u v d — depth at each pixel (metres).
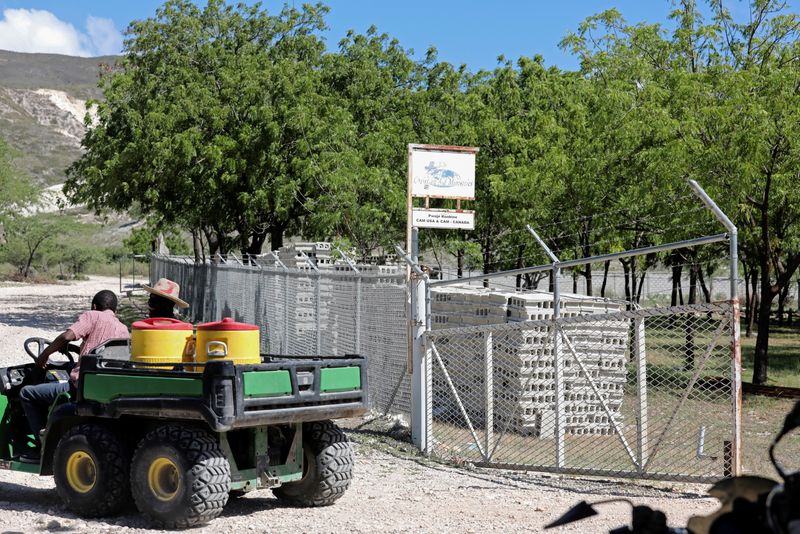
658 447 10.16
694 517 3.98
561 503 9.23
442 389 14.84
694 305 9.73
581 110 23.69
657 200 19.81
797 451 12.20
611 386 13.46
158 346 8.42
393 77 37.75
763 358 19.30
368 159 30.38
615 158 21.09
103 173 34.53
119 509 8.42
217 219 35.09
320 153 30.09
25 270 87.25
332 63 37.12
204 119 33.97
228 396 7.72
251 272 24.08
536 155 25.59
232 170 31.92
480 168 27.56
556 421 10.88
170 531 7.89
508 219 24.88
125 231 132.12
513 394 13.34
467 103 31.06
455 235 28.72
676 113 19.53
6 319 37.84
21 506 8.98
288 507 8.96
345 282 16.20
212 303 30.25
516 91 30.05
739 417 9.44
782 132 17.98
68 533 7.83
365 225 27.14
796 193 18.77
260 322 22.81
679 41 22.22
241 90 33.22
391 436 13.20
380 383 14.55
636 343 10.33
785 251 26.39
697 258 25.11
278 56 37.88
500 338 13.69
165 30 37.22
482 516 8.55
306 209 31.34
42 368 9.48
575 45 24.50
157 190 34.28
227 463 7.98
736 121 18.25
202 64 37.00
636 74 21.19
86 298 57.25
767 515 3.56
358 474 10.74
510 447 12.52
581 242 24.50
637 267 27.53
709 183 18.48
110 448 8.31
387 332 14.27
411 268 12.67
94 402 8.44
